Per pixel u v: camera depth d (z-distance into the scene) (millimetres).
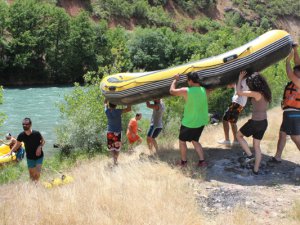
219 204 5652
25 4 46156
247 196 5895
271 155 7773
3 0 50094
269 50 7375
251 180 6617
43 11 46938
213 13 88000
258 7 96750
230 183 6520
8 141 13180
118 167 7656
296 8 105188
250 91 6613
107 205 5445
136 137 12328
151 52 54375
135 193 5875
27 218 5156
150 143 9359
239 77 7207
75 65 48000
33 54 45688
